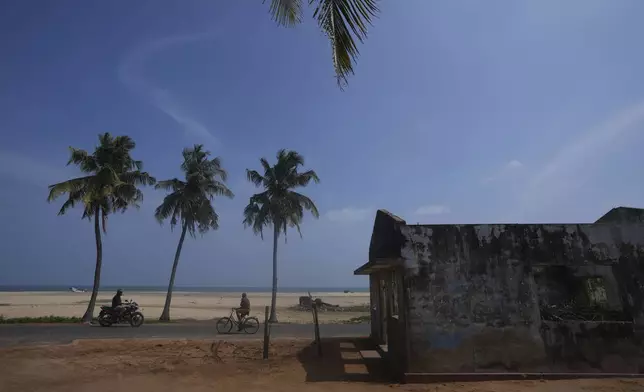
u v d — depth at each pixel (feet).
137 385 31.17
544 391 28.48
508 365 32.40
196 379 33.42
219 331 61.77
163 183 102.17
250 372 35.91
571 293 42.93
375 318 51.65
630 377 31.99
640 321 33.17
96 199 85.92
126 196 88.79
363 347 46.88
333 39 17.31
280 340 50.75
